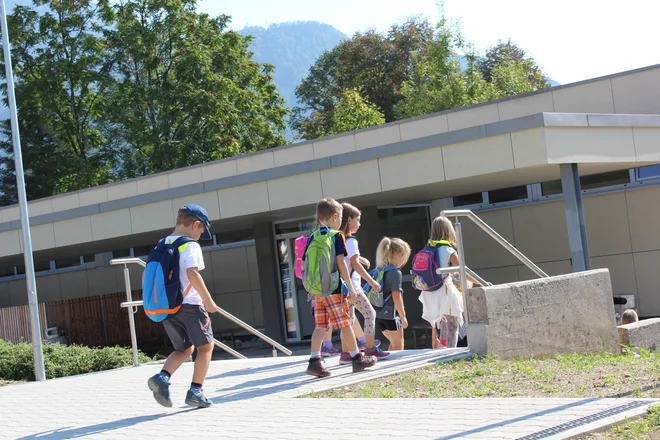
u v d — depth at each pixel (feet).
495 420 16.39
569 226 44.68
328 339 31.45
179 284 20.27
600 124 45.09
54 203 68.64
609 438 14.65
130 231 60.64
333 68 169.58
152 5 113.39
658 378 20.93
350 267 27.68
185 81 110.32
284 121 125.08
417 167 47.47
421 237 64.34
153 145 111.04
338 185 50.70
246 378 26.32
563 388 20.35
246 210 54.80
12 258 74.23
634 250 59.82
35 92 118.62
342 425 17.40
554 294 28.84
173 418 20.16
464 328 31.24
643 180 59.31
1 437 19.81
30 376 40.29
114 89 117.19
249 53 127.24
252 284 79.61
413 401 19.54
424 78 128.67
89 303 70.74
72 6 117.70
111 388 27.63
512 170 44.78
